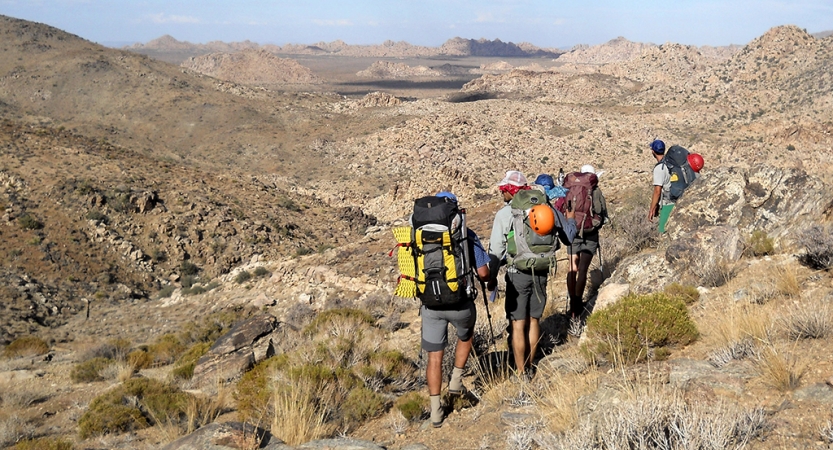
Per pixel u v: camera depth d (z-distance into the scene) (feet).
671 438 10.02
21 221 204.64
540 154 577.43
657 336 16.60
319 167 602.03
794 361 13.01
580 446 10.59
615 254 32.04
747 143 395.14
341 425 19.44
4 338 123.24
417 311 45.32
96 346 74.13
